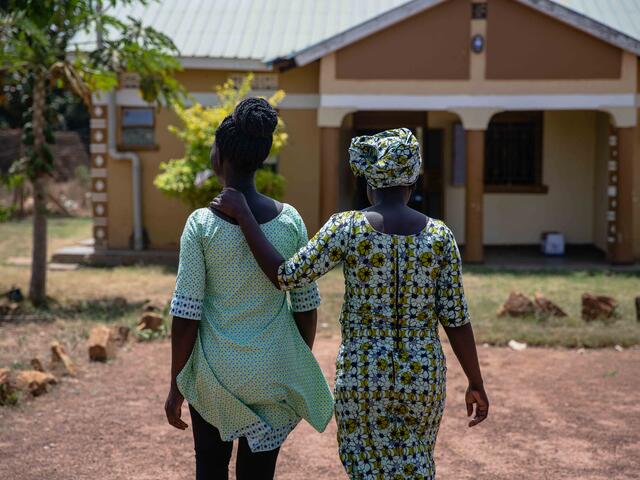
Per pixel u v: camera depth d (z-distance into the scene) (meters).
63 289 11.34
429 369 3.24
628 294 10.88
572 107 13.50
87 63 9.76
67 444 5.45
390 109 13.62
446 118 15.76
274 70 14.22
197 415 3.43
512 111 15.81
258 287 3.36
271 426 3.40
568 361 7.68
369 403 3.23
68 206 23.67
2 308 9.54
